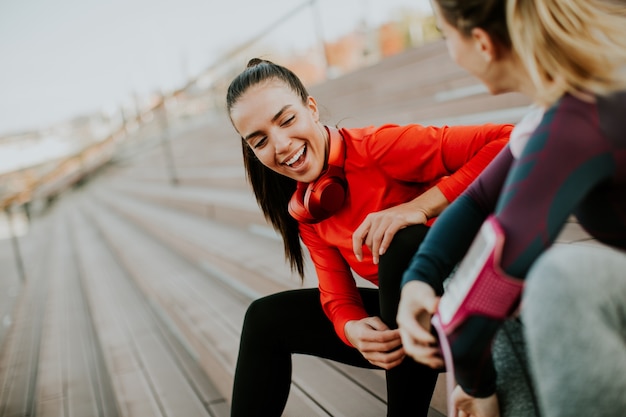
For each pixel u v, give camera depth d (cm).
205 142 788
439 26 67
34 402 236
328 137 101
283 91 95
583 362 53
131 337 283
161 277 341
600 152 55
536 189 55
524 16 58
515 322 69
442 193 92
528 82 64
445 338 61
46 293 452
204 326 235
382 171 100
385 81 460
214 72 729
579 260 55
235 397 108
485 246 57
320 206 99
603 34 58
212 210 432
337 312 100
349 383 159
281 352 109
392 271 85
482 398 65
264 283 241
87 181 2055
